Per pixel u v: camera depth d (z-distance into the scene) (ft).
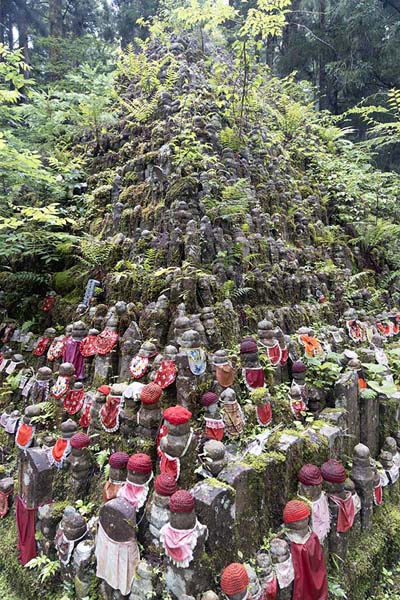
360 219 24.68
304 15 44.39
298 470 10.83
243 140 21.34
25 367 15.61
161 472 9.45
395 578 12.12
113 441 11.03
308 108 33.76
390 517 13.07
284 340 13.07
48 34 51.70
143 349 11.57
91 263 15.85
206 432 10.34
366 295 19.49
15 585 11.11
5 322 17.38
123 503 9.09
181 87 23.34
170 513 8.46
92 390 12.50
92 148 23.67
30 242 17.54
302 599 9.48
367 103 40.96
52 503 11.07
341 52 41.39
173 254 14.16
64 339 14.06
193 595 8.21
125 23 55.83
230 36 37.40
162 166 17.74
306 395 12.75
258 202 18.39
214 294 13.12
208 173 16.57
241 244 15.26
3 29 49.90
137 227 16.72
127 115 24.73
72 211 19.71
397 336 20.10
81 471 10.98
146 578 8.64
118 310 12.80
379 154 40.06
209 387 10.92
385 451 13.80
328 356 13.98
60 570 10.19
